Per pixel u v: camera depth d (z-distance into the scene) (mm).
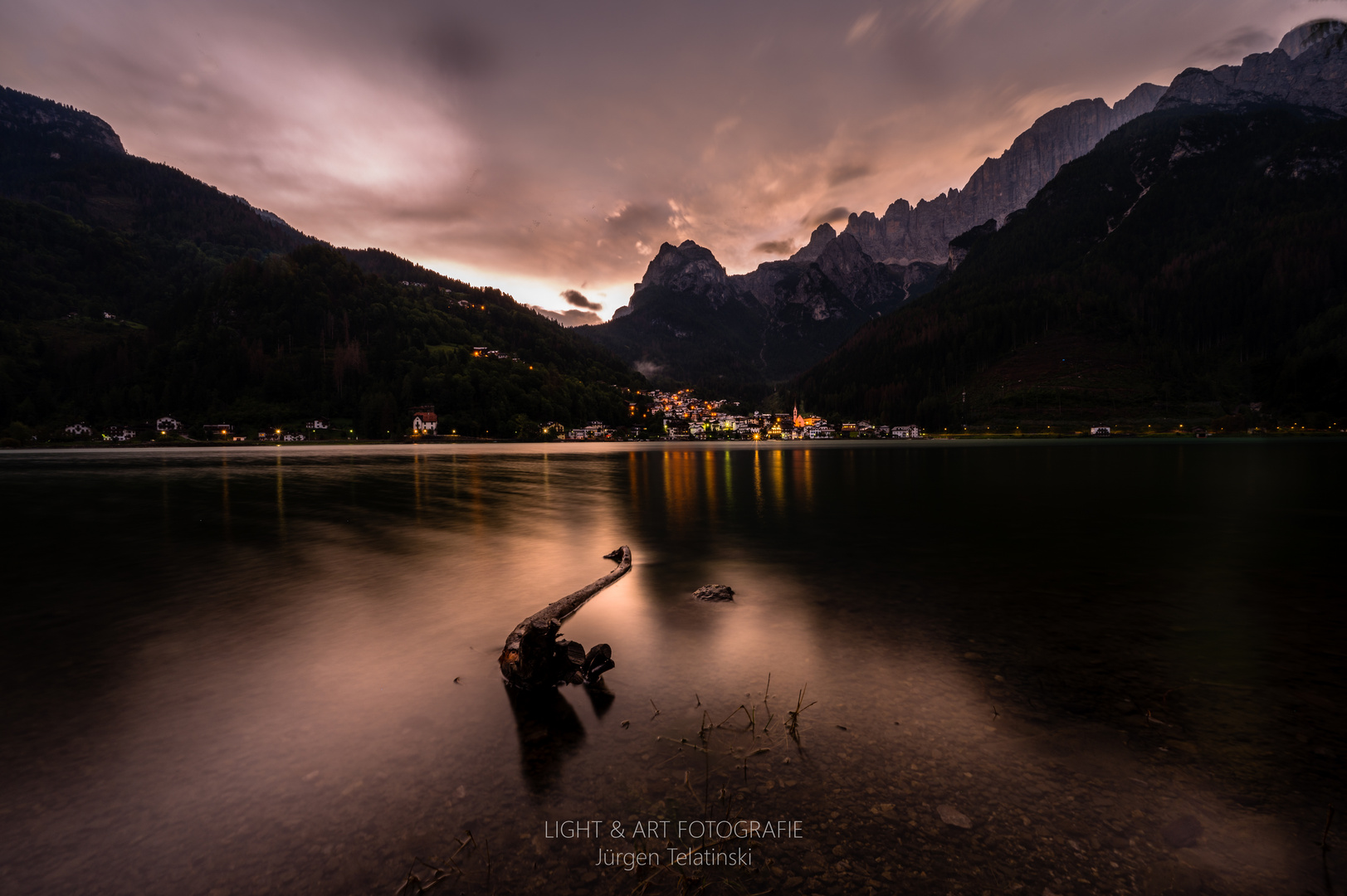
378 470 71812
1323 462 70125
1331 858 4230
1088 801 5035
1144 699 7094
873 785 5340
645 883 4164
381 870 4320
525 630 7895
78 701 7383
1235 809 4855
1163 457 85188
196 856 4496
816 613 11227
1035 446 136500
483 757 5926
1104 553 17609
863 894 4043
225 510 30922
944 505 31344
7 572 15742
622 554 17297
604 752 5992
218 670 8484
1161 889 4016
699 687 7641
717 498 36781
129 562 17156
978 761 5715
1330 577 14281
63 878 4277
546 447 180375
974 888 4066
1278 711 6738
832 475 58938
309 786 5445
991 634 9820
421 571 15625
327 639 9906
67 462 94188
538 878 4234
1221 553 17609
